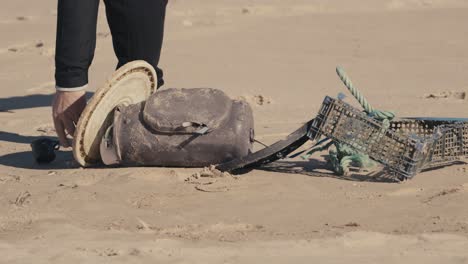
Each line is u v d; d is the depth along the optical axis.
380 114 20.62
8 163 22.39
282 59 41.94
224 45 46.66
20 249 14.41
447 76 36.75
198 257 13.73
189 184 19.16
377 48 45.19
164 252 14.02
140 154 20.28
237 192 18.58
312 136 19.69
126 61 23.30
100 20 56.28
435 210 17.00
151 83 22.42
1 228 16.28
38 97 33.59
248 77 37.03
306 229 15.91
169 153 20.14
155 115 20.06
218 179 19.42
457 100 30.58
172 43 47.41
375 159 19.47
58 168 21.61
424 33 49.97
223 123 19.95
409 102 30.30
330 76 37.22
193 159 20.16
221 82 35.78
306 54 43.53
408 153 19.23
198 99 20.30
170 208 17.55
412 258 13.60
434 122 21.36
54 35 52.16
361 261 13.41
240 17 58.97
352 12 59.75
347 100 31.38
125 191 18.72
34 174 21.00
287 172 20.28
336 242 14.64
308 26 53.31
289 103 30.78
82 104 21.69
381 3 64.25
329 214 16.95
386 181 19.41
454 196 17.89
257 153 19.77
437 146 20.27
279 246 14.50
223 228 16.08
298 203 17.77
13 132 26.66
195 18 58.44
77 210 17.41
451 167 20.34
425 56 42.53
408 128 21.53
